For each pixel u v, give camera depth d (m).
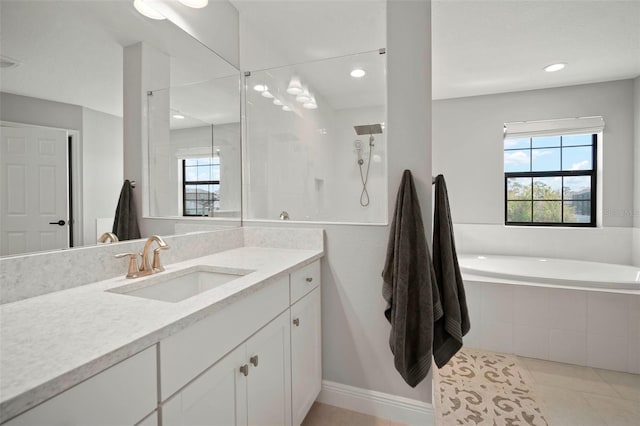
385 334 1.63
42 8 0.98
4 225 0.88
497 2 1.86
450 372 2.04
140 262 1.28
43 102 0.98
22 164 0.92
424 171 1.53
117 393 0.61
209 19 1.74
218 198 1.81
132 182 1.30
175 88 1.52
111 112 1.21
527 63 2.68
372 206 1.82
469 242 3.52
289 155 1.96
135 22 1.32
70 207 1.06
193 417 0.81
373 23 1.93
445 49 2.42
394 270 1.45
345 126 1.86
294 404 1.40
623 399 1.75
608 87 3.09
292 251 1.72
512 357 2.23
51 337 0.65
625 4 1.86
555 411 1.66
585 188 3.31
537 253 3.30
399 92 1.56
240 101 2.01
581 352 2.12
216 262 1.44
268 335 1.18
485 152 3.48
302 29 2.00
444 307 1.52
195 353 0.82
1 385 0.48
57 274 0.98
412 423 1.57
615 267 2.84
